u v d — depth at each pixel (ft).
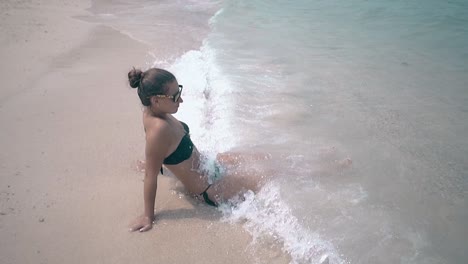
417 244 10.55
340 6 34.47
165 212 11.73
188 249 10.36
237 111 17.24
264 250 10.33
